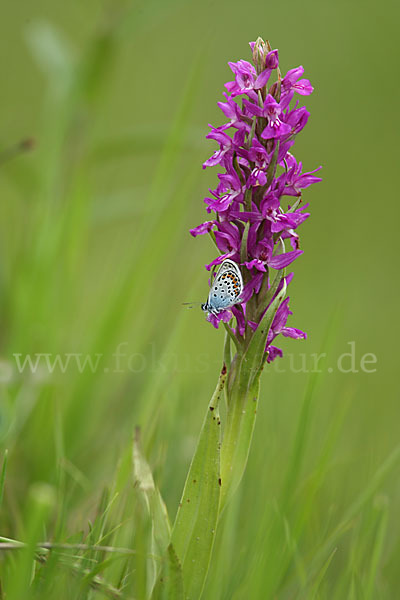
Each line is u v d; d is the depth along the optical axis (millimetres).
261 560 628
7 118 1282
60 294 851
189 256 847
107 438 748
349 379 888
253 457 692
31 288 798
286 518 646
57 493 675
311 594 628
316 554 646
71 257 850
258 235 607
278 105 599
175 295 800
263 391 783
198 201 900
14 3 1548
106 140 874
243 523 684
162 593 599
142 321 884
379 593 649
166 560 596
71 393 757
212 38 821
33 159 879
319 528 668
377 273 1481
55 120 878
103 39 863
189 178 818
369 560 660
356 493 701
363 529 650
